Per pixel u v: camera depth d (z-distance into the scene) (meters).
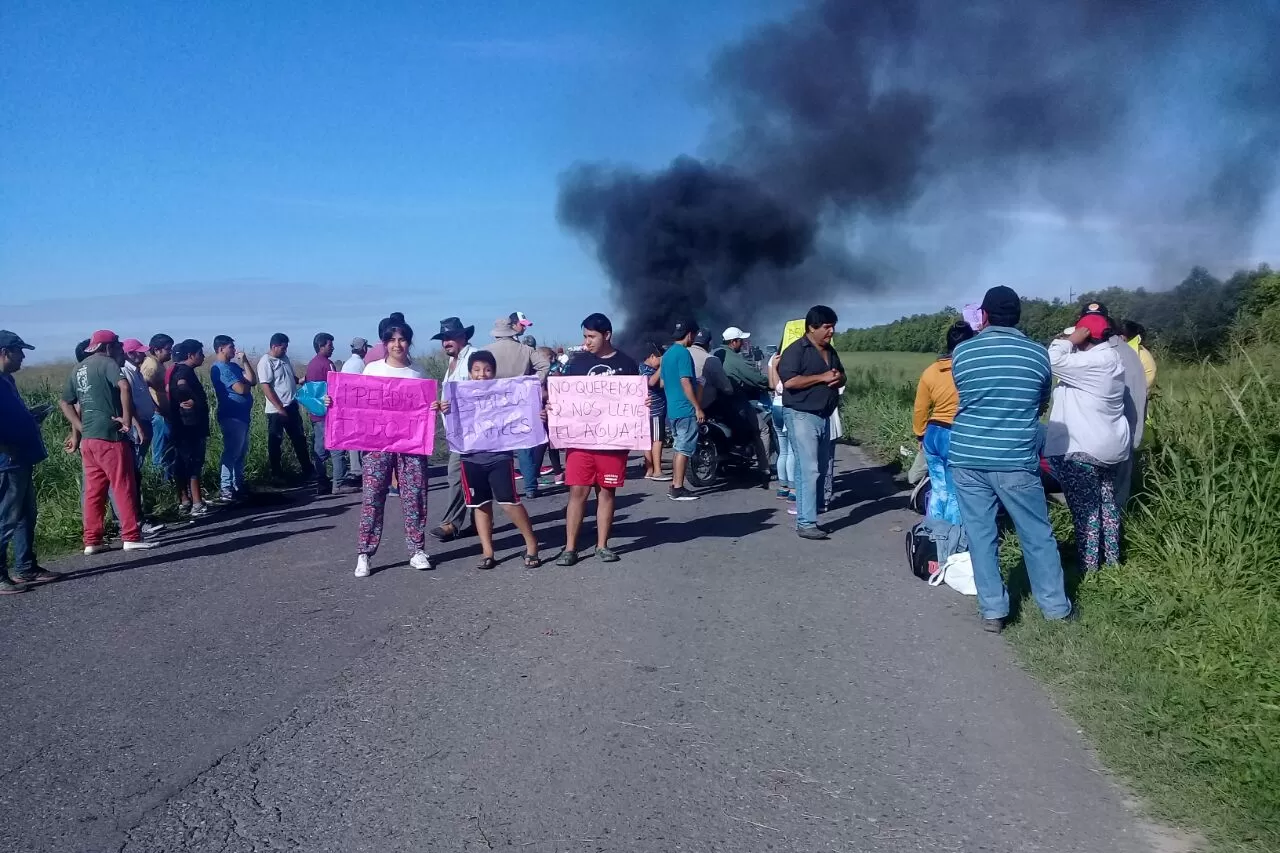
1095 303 6.34
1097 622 5.56
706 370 11.39
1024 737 4.33
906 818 3.63
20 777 4.11
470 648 5.68
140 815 3.76
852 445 16.52
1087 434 6.18
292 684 5.16
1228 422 7.30
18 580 7.45
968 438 5.69
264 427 13.71
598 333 7.73
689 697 4.85
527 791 3.89
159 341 10.30
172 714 4.78
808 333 8.54
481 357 7.58
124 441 8.62
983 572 5.77
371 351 11.44
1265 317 12.98
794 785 3.91
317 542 8.95
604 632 5.92
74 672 5.43
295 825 3.65
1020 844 3.44
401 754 4.26
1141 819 3.60
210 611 6.63
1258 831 3.42
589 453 7.54
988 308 5.79
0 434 7.20
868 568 7.43
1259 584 5.98
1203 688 4.57
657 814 3.68
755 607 6.40
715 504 10.45
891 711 4.64
